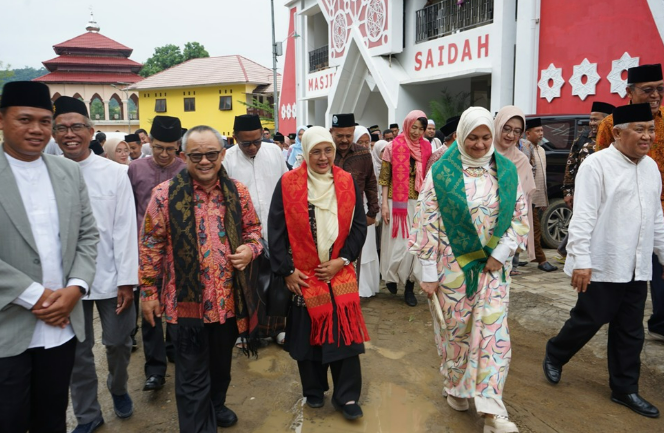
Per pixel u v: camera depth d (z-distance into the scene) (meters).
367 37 14.83
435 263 3.26
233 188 3.08
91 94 41.12
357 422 3.38
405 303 5.75
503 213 3.13
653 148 3.92
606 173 3.36
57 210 2.56
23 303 2.38
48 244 2.53
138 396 3.88
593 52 8.85
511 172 3.19
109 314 3.39
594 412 3.45
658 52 7.89
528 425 3.30
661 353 4.10
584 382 3.88
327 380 3.82
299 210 3.24
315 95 18.78
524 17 10.01
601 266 3.40
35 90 2.40
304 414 3.52
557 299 5.45
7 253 2.40
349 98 16.47
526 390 3.75
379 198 5.95
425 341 4.71
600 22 8.68
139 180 4.25
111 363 3.44
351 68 15.95
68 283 2.57
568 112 9.43
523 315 5.16
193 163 2.87
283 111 22.36
